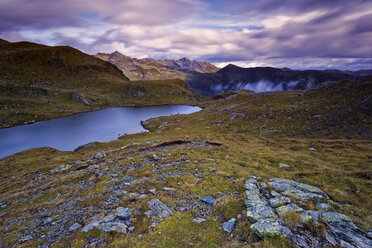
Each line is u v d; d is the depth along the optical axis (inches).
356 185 589.9
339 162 884.6
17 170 1611.7
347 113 1809.8
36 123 4468.5
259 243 327.6
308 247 313.6
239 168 778.2
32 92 6378.0
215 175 701.3
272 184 568.1
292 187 545.6
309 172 716.0
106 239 382.6
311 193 509.0
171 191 599.5
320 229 352.2
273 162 890.1
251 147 1221.1
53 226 494.6
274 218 385.1
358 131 1438.2
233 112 3245.6
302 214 392.2
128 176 812.6
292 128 1955.0
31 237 462.3
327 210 428.8
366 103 1817.2
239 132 2269.9
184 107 7628.0
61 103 6446.9
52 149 2351.1
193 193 572.7
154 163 960.3
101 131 3634.4
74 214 536.4
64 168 1268.5
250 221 393.4
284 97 3294.8
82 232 416.5
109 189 686.5
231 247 327.9
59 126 4121.6
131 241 364.5
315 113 2142.0
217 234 372.2
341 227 369.7
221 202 485.4
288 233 340.5
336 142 1231.5
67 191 786.8
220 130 2487.7
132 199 551.5
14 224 559.2
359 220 394.9
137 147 1546.5
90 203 581.9
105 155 1429.6
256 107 3164.4
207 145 1302.9
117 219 446.9
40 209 644.7
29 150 2285.9
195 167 822.5
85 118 5123.0
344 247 313.9
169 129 3176.7
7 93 5915.4
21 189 1009.5
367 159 885.8
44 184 994.7
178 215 449.1
